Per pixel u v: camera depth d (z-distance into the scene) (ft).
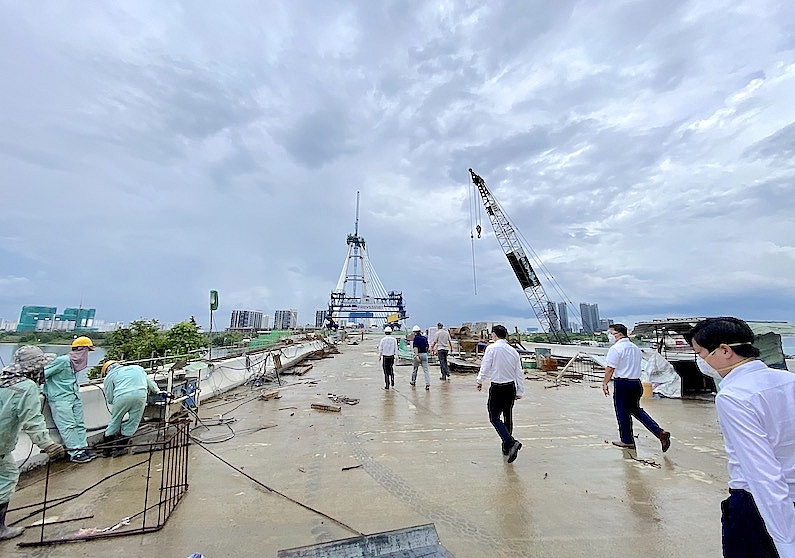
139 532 11.16
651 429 18.43
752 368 6.18
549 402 31.68
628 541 10.76
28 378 11.72
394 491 14.20
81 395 19.04
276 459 17.75
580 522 11.84
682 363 35.65
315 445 19.88
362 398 33.01
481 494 13.91
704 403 31.40
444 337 44.19
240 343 55.31
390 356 38.34
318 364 64.39
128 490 14.24
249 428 23.09
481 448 19.38
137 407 18.57
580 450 19.01
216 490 14.30
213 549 10.42
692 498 13.50
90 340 17.83
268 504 13.14
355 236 264.11
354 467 16.70
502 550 10.34
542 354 62.34
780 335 29.30
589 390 38.06
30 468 15.79
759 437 5.52
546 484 14.78
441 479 15.35
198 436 21.36
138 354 46.29
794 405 5.66
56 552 10.32
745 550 5.96
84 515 12.35
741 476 6.16
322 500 13.47
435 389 37.86
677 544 10.59
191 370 26.13
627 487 14.47
